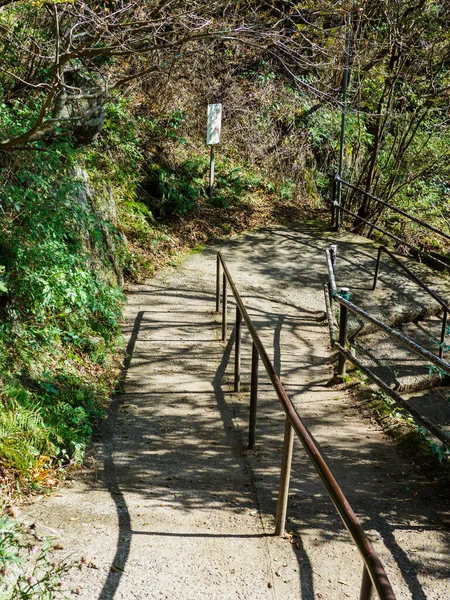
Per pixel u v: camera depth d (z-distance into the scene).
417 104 13.94
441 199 16.41
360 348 8.44
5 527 3.09
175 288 9.91
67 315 7.02
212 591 3.15
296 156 15.78
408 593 3.36
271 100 16.06
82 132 7.34
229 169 14.82
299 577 3.36
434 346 9.30
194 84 14.67
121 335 7.91
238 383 6.68
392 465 5.12
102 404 6.20
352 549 3.70
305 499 4.40
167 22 5.91
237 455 5.22
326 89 14.34
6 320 5.85
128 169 11.85
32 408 4.96
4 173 6.22
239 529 3.87
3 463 4.24
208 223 12.79
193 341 8.08
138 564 3.33
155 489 4.48
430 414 7.66
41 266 6.03
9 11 7.45
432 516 4.24
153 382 6.86
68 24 6.78
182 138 13.95
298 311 9.63
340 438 5.65
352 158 16.00
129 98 11.71
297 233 13.04
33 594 2.77
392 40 12.67
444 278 11.32
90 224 7.85
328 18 11.77
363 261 11.79
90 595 3.01
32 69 7.63
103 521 3.83
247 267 11.12
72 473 4.69
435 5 12.61
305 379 7.29
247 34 7.13
